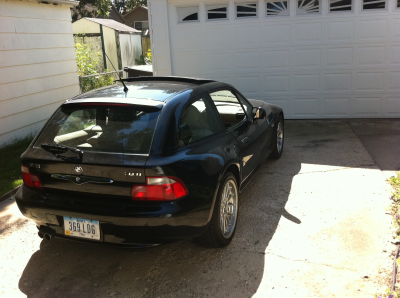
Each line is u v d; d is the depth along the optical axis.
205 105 3.44
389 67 7.52
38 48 7.81
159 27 8.02
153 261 3.18
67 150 2.79
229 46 7.98
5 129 6.93
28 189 2.99
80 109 3.05
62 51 8.72
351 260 3.03
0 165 5.69
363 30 7.43
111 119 2.91
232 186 3.45
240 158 3.64
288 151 6.02
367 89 7.71
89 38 15.48
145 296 2.75
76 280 2.97
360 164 5.22
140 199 2.62
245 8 7.77
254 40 7.87
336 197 4.21
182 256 3.23
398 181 4.42
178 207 2.65
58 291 2.84
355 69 7.65
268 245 3.32
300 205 4.07
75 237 2.82
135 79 3.97
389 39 7.39
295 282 2.80
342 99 7.86
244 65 8.03
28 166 2.95
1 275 3.06
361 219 3.68
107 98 3.05
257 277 2.89
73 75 9.23
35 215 2.93
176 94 3.16
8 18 6.91
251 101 5.63
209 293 2.74
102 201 2.70
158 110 2.87
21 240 3.62
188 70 8.26
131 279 2.96
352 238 3.35
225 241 3.28
